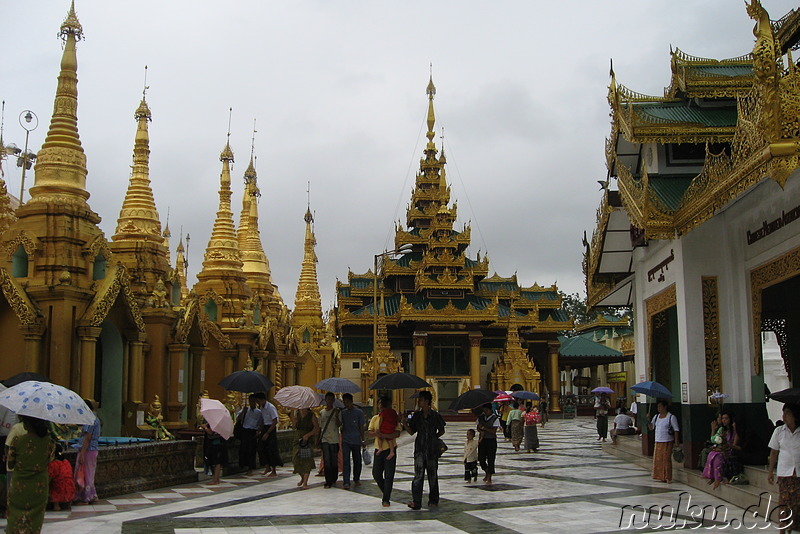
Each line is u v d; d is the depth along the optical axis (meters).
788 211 17.30
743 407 20.00
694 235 21.16
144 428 22.53
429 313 68.88
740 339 20.52
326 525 13.61
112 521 13.78
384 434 16.36
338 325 75.56
